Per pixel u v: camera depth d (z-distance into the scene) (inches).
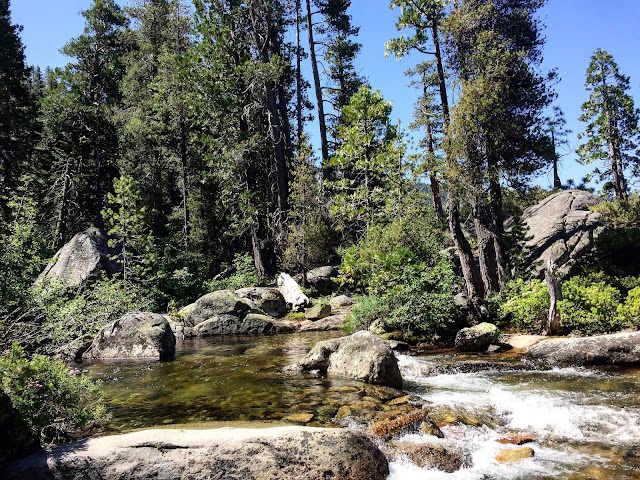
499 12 770.8
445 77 698.2
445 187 629.6
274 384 319.0
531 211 1050.7
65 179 1079.0
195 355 464.4
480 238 652.1
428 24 681.0
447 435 224.2
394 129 1020.5
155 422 241.3
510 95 690.8
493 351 442.3
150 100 1302.9
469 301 545.6
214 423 222.4
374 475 177.9
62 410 197.5
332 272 986.1
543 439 220.2
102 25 1183.6
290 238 904.3
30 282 451.5
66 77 1119.0
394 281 542.3
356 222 917.2
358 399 276.4
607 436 219.3
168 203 1407.5
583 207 968.3
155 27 1518.2
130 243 767.1
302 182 910.4
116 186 782.5
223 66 1031.0
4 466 161.5
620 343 369.1
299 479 167.0
